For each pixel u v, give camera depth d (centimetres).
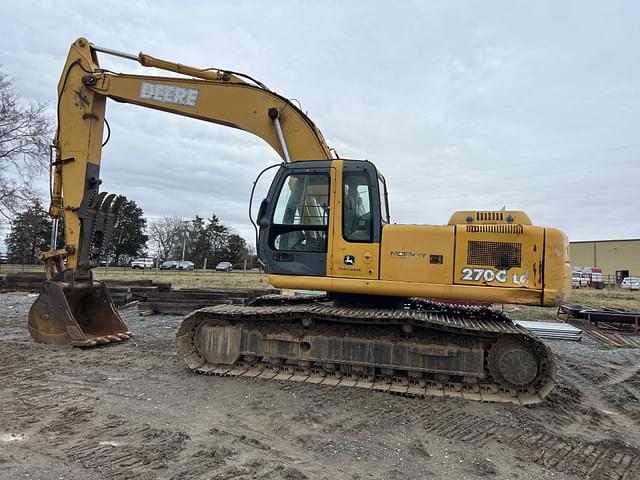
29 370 698
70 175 873
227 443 440
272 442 446
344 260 646
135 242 7475
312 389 610
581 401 621
